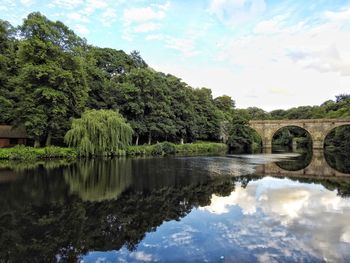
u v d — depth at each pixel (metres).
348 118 77.81
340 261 7.88
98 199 15.71
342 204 14.66
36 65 38.81
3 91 44.34
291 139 117.19
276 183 21.41
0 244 9.48
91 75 51.75
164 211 13.35
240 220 11.86
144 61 78.75
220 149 72.81
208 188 19.08
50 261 8.25
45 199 15.53
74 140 38.88
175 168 30.20
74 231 10.69
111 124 41.09
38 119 37.62
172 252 8.63
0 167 28.61
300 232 10.27
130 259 8.23
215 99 113.62
